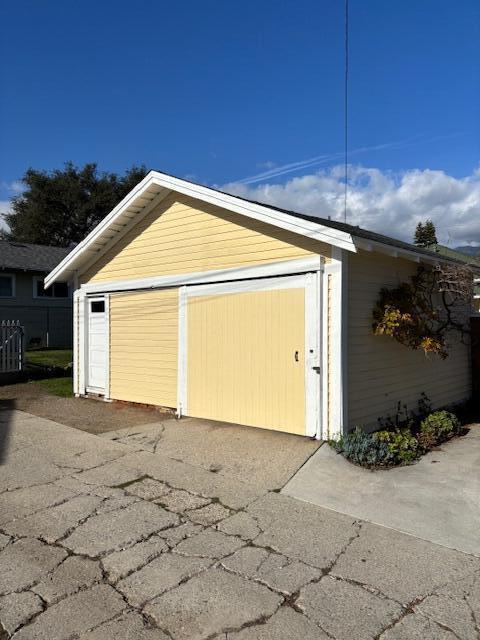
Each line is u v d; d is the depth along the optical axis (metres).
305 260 6.75
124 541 3.95
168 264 8.71
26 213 40.38
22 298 21.88
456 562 3.60
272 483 5.16
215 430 7.24
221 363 7.78
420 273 8.20
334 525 4.21
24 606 3.09
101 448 6.48
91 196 41.50
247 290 7.46
